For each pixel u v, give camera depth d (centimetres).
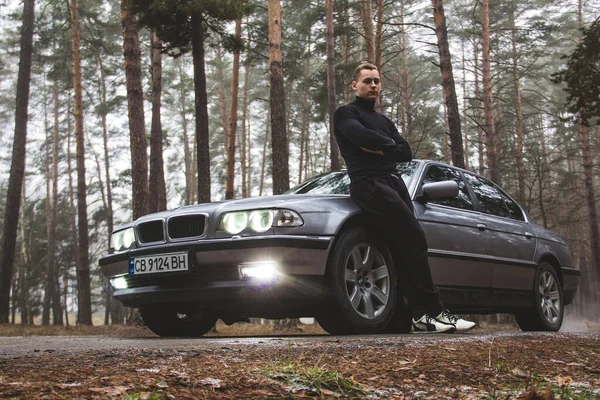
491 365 210
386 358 217
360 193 394
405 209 390
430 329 399
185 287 404
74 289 4947
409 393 153
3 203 4094
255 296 385
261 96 3956
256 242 379
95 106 3269
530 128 3759
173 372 157
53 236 3300
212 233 400
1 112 3522
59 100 3509
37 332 1014
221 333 1120
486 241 516
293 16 2920
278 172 1276
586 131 2861
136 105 1181
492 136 2061
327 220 394
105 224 4319
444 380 177
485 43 2172
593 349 278
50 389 125
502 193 594
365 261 416
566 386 166
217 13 1177
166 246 409
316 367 166
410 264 395
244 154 3206
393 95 3278
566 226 3056
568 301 641
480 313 556
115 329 1075
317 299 389
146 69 3341
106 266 456
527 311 585
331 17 1852
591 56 1248
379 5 1991
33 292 4606
